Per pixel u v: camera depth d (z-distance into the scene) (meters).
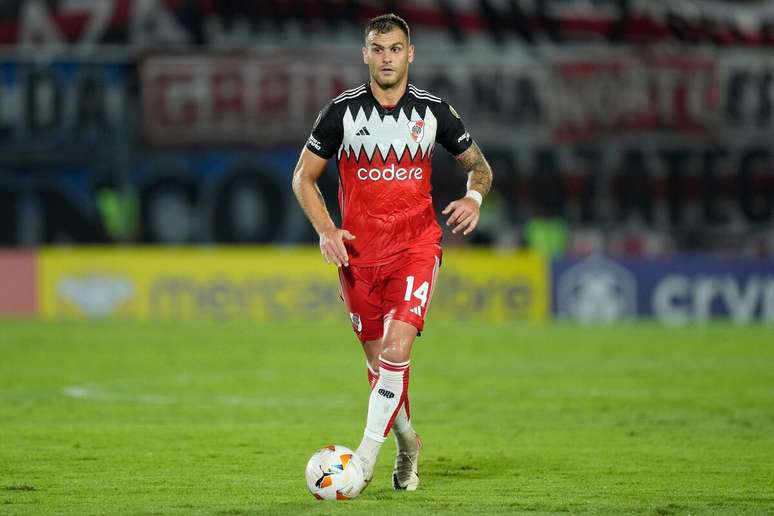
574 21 91.69
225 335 60.19
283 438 30.03
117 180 89.94
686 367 48.22
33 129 89.31
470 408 36.78
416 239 21.38
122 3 90.06
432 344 56.81
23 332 61.19
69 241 90.50
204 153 89.88
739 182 91.50
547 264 68.19
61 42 90.12
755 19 91.94
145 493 22.12
